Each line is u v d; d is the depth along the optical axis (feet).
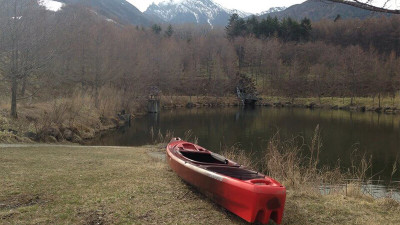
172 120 134.31
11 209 16.93
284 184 28.71
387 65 240.94
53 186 22.21
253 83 289.33
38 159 34.55
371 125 115.34
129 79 178.60
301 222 18.01
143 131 99.96
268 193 16.55
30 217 15.92
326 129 104.68
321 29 325.62
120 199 19.92
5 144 48.44
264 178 19.88
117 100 135.74
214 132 98.07
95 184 23.49
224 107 221.25
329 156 61.57
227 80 277.44
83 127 85.10
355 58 248.11
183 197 21.40
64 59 143.84
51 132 64.64
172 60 266.57
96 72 136.67
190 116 152.97
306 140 81.76
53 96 119.96
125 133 95.04
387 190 37.09
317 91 259.19
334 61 273.54
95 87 135.85
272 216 17.51
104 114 110.73
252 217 16.63
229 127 110.22
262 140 82.43
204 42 365.40
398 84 222.69
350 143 77.41
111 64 166.61
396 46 257.14
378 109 184.14
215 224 16.98
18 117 64.90
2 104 71.10
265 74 315.78
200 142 79.30
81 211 17.29
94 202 18.98
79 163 33.71
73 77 151.23
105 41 182.29
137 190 22.31
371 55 249.14
